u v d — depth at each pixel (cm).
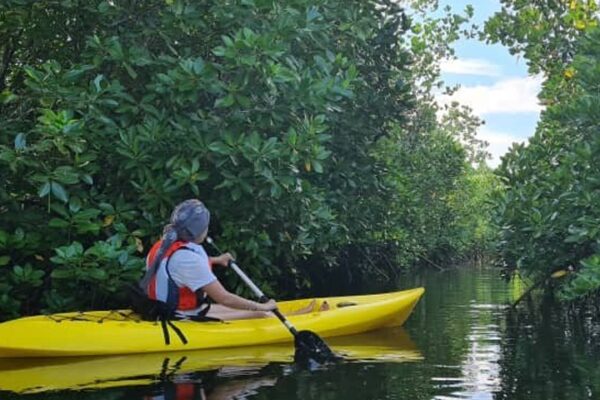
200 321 504
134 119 615
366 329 586
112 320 491
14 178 573
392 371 413
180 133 580
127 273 542
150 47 676
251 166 588
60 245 578
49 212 557
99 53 601
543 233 711
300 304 636
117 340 464
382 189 1002
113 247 527
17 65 750
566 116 663
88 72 646
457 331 588
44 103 547
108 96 584
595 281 576
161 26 643
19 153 510
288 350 482
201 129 591
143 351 466
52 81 548
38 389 359
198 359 446
